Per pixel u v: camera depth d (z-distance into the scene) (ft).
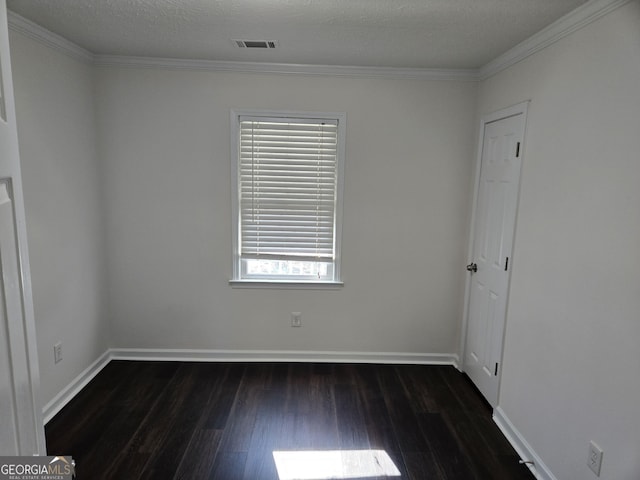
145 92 9.02
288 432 7.36
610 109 4.95
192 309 10.03
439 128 9.43
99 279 9.49
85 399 8.32
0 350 2.90
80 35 7.41
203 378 9.30
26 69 6.87
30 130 7.02
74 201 8.38
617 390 4.74
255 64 8.91
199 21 6.55
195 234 9.70
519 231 7.16
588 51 5.38
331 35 7.03
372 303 10.14
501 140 8.00
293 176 9.62
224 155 9.37
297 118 9.34
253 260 10.05
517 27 6.33
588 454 5.24
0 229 2.89
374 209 9.74
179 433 7.25
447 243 9.91
